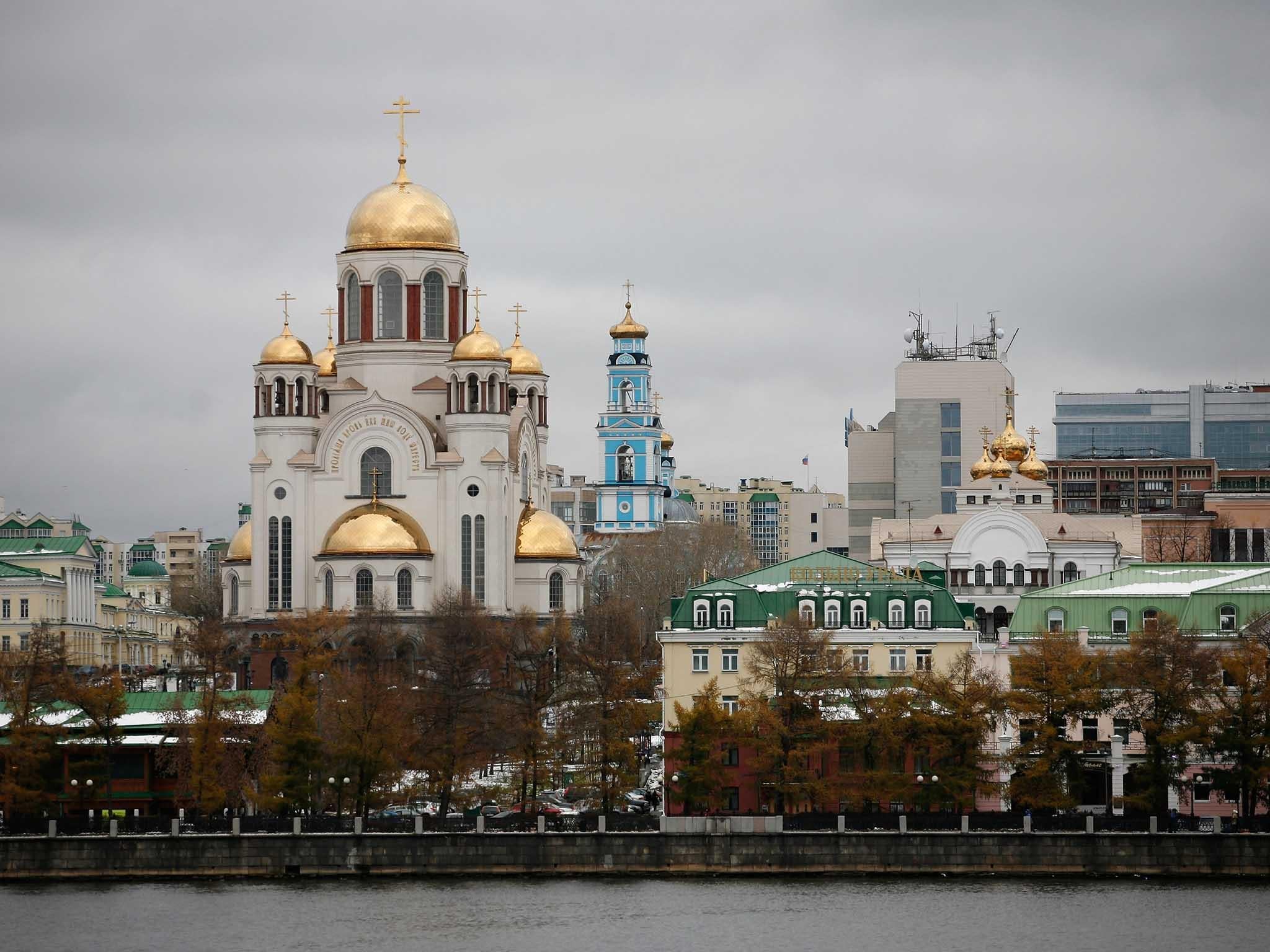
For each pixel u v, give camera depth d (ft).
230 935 624.59
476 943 611.88
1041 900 653.30
